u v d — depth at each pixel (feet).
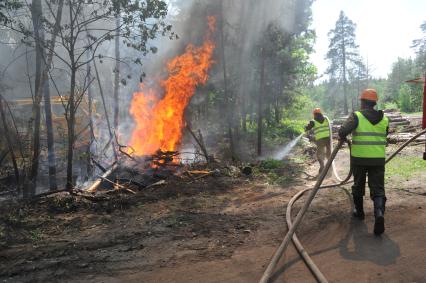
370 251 13.25
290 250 13.87
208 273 12.42
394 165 29.78
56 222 19.65
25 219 20.08
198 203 22.34
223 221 18.21
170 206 21.97
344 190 22.85
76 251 15.14
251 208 20.51
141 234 16.96
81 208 22.38
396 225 15.70
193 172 30.37
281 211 19.39
